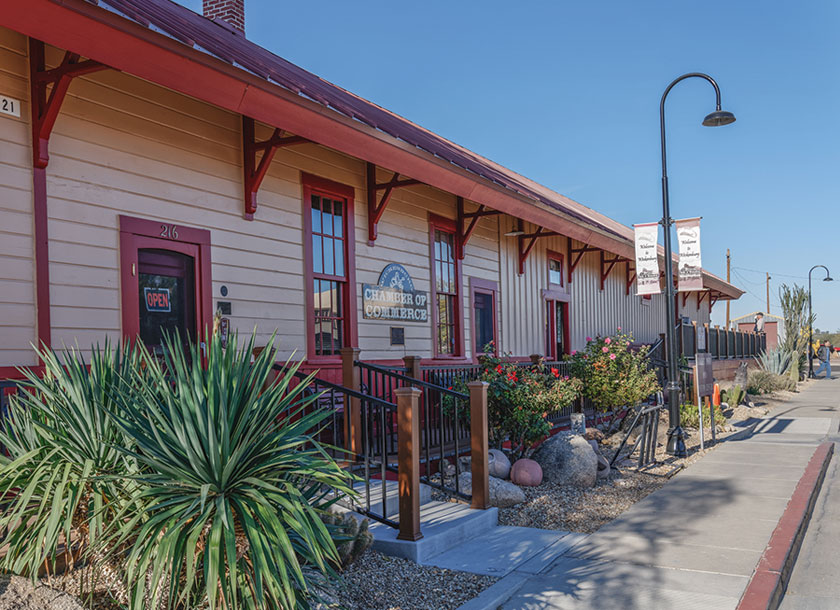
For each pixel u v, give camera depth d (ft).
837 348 251.60
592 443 35.73
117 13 17.99
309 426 14.65
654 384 43.60
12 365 20.57
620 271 72.84
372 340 35.65
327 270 33.19
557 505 26.32
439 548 19.98
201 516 12.34
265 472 13.79
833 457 38.73
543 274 55.36
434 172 32.09
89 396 14.14
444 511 22.93
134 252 24.38
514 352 50.21
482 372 32.73
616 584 17.51
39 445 14.32
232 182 28.32
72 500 13.14
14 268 21.01
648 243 41.27
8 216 20.95
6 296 20.75
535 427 30.89
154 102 25.39
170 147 25.90
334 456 25.68
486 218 47.57
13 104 21.17
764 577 17.89
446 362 41.37
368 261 35.76
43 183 21.76
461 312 43.55
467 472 28.04
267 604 13.07
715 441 42.60
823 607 16.98
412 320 38.81
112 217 23.76
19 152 21.30
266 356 14.37
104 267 23.40
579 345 61.46
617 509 26.05
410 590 17.01
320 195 33.19
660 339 58.34
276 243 30.27
